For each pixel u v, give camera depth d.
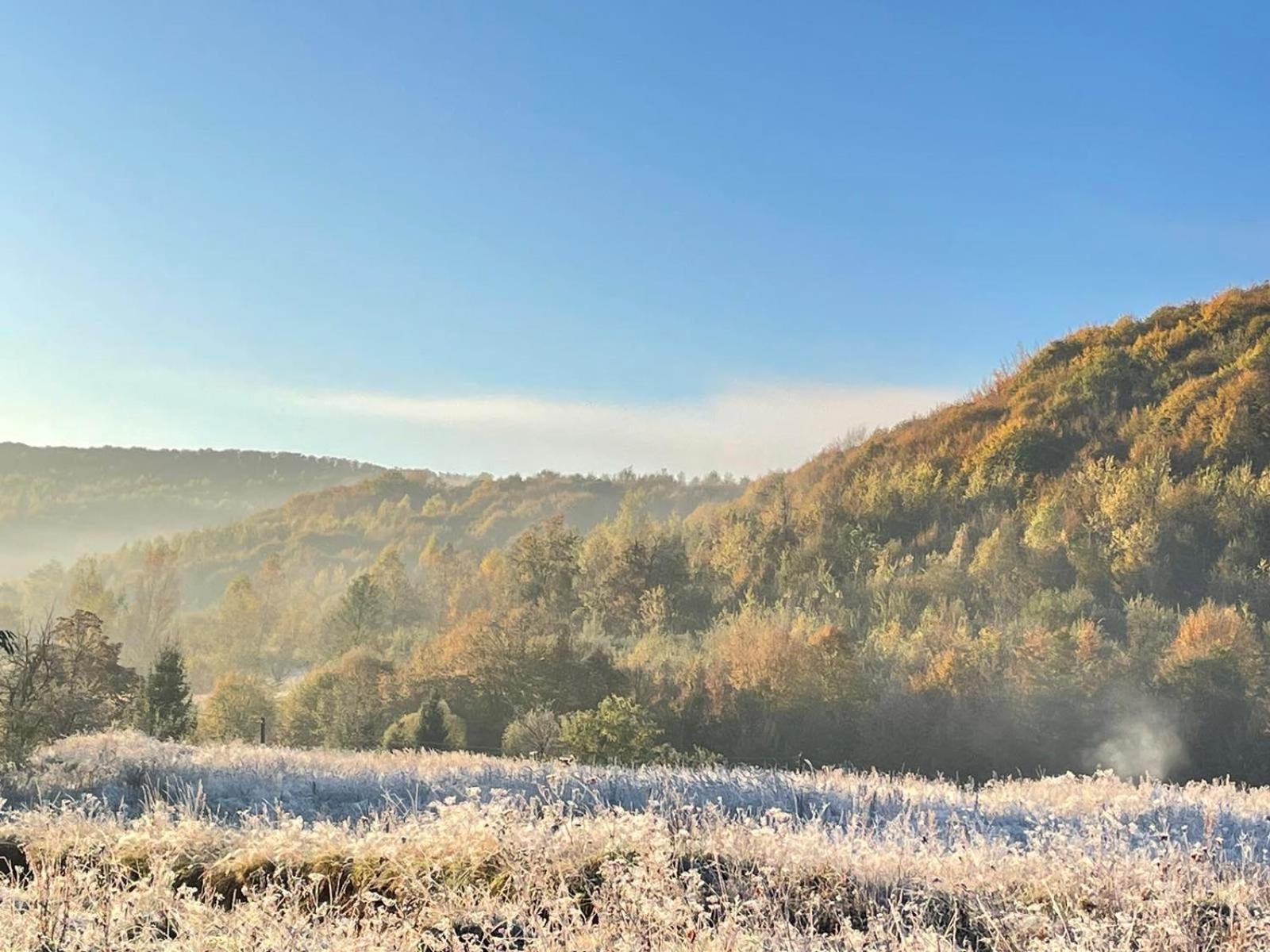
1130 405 143.12
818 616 95.25
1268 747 59.81
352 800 12.79
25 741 15.33
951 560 105.88
